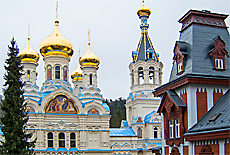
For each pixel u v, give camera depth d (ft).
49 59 233.76
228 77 100.37
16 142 107.96
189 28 109.19
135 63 247.29
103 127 223.92
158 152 136.26
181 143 99.86
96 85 247.29
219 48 103.60
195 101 98.43
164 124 115.34
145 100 241.76
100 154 219.82
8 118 110.63
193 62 101.65
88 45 251.60
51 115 215.92
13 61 116.98
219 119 87.04
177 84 103.30
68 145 215.51
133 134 237.45
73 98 221.05
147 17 258.16
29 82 230.89
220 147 82.53
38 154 206.28
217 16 110.73
